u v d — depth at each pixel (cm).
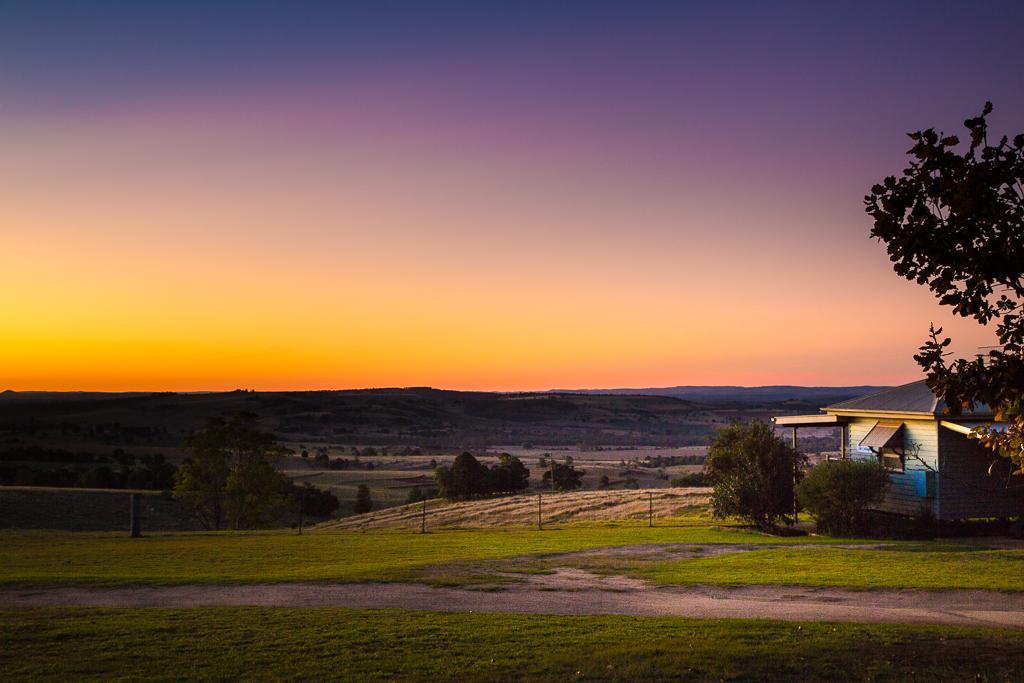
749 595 1855
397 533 3772
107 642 1339
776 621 1519
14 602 1789
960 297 763
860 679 1101
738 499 3381
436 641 1352
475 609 1694
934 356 793
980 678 1084
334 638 1374
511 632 1423
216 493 6203
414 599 1822
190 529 7362
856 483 3133
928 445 3198
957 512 3128
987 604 1709
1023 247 722
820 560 2334
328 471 14038
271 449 6325
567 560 2484
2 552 2905
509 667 1180
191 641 1347
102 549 3008
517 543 3017
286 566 2455
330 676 1136
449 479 8050
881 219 770
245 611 1633
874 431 3462
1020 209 732
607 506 4991
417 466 15488
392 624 1492
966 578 1988
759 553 2541
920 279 785
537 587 1988
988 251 734
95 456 13700
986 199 723
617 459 17438
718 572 2175
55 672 1155
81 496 8000
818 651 1253
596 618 1559
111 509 7700
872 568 2167
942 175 739
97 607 1700
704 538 3102
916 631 1404
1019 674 1107
